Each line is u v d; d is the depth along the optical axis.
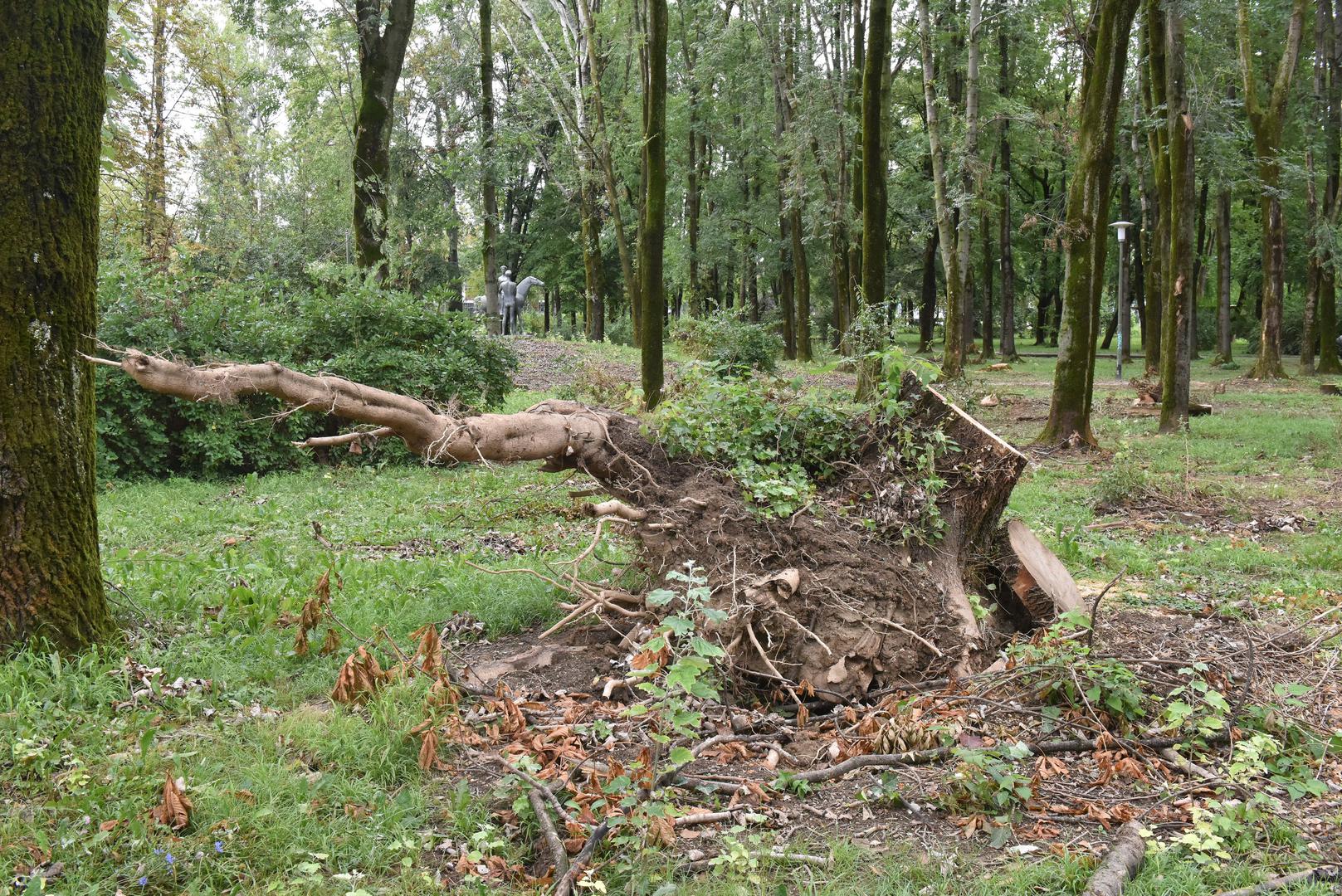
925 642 5.41
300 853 3.57
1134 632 6.44
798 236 31.08
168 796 3.68
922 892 3.42
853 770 4.41
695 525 5.89
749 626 5.27
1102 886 3.35
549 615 6.61
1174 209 16.80
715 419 6.72
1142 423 18.36
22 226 5.04
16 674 4.75
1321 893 3.35
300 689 5.18
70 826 3.66
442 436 5.73
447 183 32.41
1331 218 29.56
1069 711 4.97
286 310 14.69
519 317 37.91
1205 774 4.34
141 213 23.08
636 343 31.47
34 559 5.12
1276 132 26.81
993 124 31.61
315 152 36.66
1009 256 36.03
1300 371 29.84
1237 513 10.77
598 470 6.37
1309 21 29.45
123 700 4.85
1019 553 6.33
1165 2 16.33
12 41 4.97
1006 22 24.70
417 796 4.01
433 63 32.91
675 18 35.41
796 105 27.45
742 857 3.57
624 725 4.82
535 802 3.84
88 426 5.40
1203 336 43.66
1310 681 5.52
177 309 12.18
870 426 6.85
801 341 31.20
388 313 14.37
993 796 4.06
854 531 6.04
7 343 5.03
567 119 31.48
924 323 37.41
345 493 11.18
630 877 3.49
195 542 8.68
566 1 31.55
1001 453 6.20
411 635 5.10
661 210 14.91
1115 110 15.11
